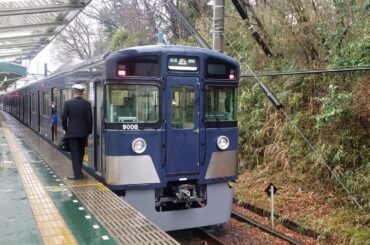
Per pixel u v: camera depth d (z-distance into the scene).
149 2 23.97
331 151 9.44
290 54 12.11
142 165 7.03
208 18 17.53
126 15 25.44
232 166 7.78
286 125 10.98
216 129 7.60
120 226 5.20
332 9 10.84
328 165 9.47
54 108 13.05
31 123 20.16
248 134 12.32
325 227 7.79
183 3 20.25
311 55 11.32
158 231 5.00
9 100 40.62
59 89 11.91
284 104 11.33
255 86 12.45
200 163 7.43
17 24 14.70
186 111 7.36
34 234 4.89
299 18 11.49
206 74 7.51
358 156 9.08
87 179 8.03
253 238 7.70
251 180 11.14
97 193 6.86
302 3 11.48
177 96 7.28
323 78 10.54
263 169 11.41
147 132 7.07
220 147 7.61
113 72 6.90
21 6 11.68
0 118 31.44
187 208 7.39
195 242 7.67
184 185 7.37
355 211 8.27
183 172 7.30
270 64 12.69
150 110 7.14
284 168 10.60
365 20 9.73
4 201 6.41
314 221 8.16
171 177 7.21
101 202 6.32
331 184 9.36
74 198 6.57
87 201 6.38
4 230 5.04
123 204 6.21
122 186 6.91
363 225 7.73
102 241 4.66
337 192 9.14
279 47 12.52
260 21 12.88
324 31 10.53
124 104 7.03
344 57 9.52
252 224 8.46
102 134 7.23
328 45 10.61
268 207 9.23
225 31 15.05
